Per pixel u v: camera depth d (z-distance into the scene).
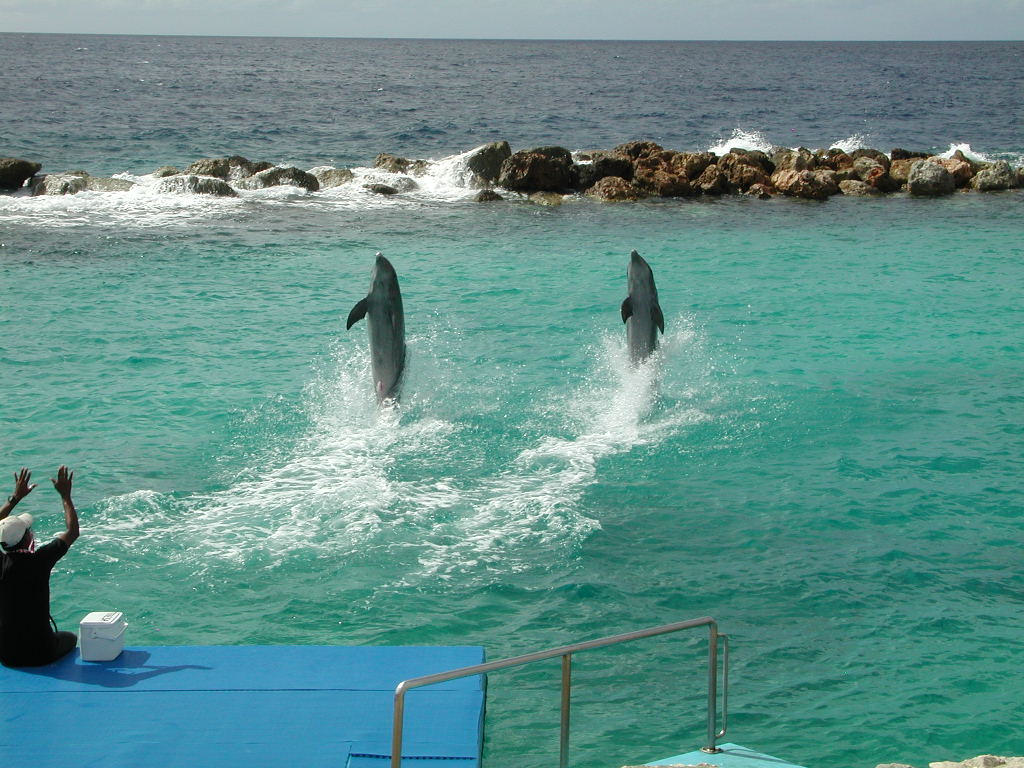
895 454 14.88
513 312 23.02
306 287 24.94
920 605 10.74
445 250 29.73
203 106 79.19
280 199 37.41
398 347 15.76
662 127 70.56
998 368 19.05
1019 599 10.88
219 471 14.00
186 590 10.81
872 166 42.34
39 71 125.38
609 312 23.03
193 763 7.18
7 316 21.70
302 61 189.75
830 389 17.78
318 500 13.05
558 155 42.16
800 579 11.27
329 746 7.39
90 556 11.43
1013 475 14.14
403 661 8.70
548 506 12.99
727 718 8.62
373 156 53.41
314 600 10.67
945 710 8.89
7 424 15.59
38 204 34.34
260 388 17.56
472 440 15.29
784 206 38.25
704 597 10.90
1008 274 27.03
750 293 24.92
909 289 25.34
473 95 101.62
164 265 26.89
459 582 11.09
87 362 18.78
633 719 8.75
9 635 8.35
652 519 12.77
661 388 17.83
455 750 7.38
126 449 14.73
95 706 7.87
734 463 14.55
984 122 75.56
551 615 10.49
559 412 16.58
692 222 34.75
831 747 8.38
